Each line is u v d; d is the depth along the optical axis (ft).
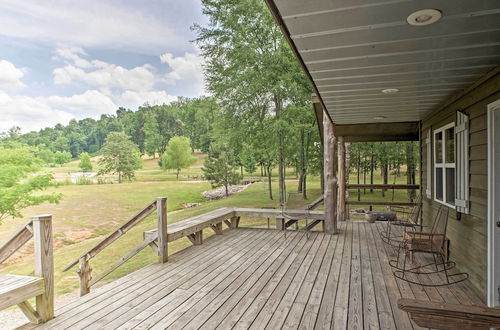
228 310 9.27
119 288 11.05
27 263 32.91
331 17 5.61
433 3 5.09
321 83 10.09
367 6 5.20
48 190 82.74
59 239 42.19
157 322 8.57
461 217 12.30
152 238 14.17
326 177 19.98
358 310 9.21
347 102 13.21
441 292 10.60
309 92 42.14
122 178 127.34
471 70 8.96
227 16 41.98
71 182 104.78
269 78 41.78
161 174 149.48
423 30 6.18
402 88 10.91
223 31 42.83
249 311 9.19
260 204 50.98
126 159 124.36
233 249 16.42
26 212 55.77
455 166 12.51
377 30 6.17
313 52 7.35
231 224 22.20
